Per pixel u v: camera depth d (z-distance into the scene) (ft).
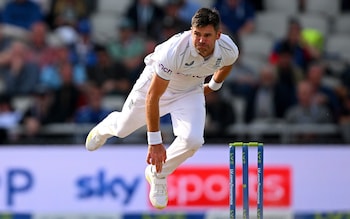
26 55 119.65
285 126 110.11
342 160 106.01
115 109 114.01
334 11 140.26
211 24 62.13
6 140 107.14
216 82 71.97
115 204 104.12
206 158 104.01
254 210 102.22
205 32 62.18
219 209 103.24
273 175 105.19
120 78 118.11
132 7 125.70
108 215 103.86
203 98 68.49
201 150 104.17
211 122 111.55
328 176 105.60
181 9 127.65
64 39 123.54
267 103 116.16
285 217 104.88
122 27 122.01
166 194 69.82
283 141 109.29
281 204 104.88
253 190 102.53
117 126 71.67
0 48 121.60
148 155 65.41
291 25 124.67
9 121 114.32
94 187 104.37
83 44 121.80
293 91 116.98
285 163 105.50
